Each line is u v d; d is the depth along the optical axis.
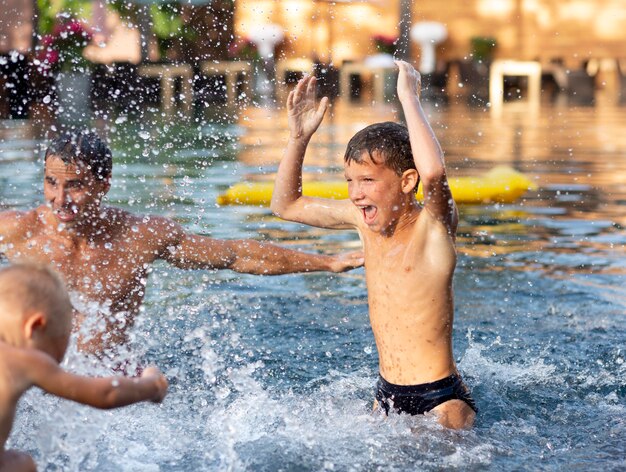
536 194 6.46
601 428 2.64
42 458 2.34
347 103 14.36
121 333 3.03
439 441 2.50
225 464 2.34
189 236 3.11
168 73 13.38
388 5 14.73
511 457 2.40
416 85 2.69
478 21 14.91
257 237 5.02
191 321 3.69
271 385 3.03
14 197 5.68
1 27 11.27
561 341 3.54
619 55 14.59
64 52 11.51
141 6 13.16
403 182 2.73
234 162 7.82
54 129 9.90
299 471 2.29
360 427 2.61
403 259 2.75
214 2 14.00
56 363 2.00
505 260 4.77
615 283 4.34
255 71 14.36
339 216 2.99
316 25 14.73
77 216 2.92
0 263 3.02
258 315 3.84
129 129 10.44
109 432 2.54
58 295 2.07
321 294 4.21
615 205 6.04
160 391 2.12
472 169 7.43
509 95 15.69
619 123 11.39
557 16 14.71
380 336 2.82
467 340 3.55
